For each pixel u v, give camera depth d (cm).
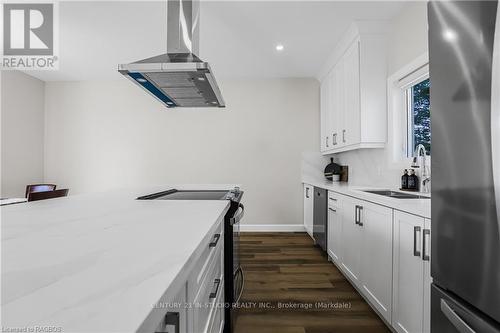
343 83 327
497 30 69
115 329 34
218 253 133
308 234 430
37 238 74
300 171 452
